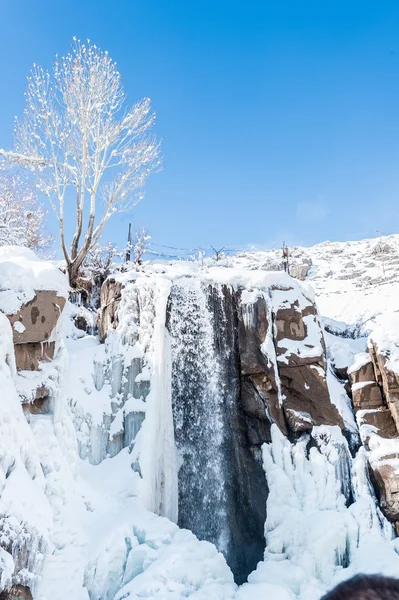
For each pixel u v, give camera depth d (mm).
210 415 10383
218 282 11133
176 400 10352
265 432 10203
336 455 9570
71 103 17266
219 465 10125
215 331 10828
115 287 11070
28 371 8016
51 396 8227
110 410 9547
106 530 7312
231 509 9812
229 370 10594
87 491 8070
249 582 7738
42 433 7645
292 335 10734
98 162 17344
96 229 16906
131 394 9648
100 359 10078
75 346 10773
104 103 17641
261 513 9625
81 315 13109
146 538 7242
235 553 9453
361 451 9664
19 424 6723
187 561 6805
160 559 6691
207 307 10961
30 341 8078
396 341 10250
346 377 11219
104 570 6797
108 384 9844
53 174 16781
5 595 5477
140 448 8930
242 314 10773
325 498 9125
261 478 9938
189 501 9844
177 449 10125
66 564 6680
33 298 8188
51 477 7359
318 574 7871
